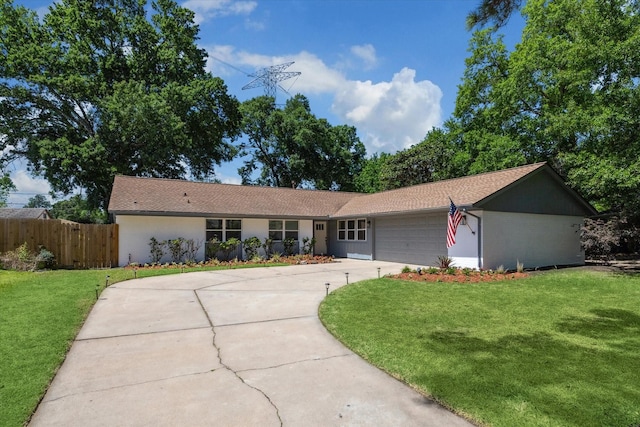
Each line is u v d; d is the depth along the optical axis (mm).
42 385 3771
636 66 14422
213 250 16953
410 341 5160
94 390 3723
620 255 18375
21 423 3066
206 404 3422
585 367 4203
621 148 13906
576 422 3020
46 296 8148
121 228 15344
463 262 13414
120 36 26734
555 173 14602
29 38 24469
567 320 6277
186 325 6168
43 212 45281
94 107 25016
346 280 11078
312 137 38281
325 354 4754
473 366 4234
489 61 24719
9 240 13695
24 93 22969
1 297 8016
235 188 20672
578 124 17125
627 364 4293
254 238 18109
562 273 12211
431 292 8727
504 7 4363
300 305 7629
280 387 3779
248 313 6980
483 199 12484
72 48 24516
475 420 3084
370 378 3988
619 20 16297
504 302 7648
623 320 6285
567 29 19531
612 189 13227
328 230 21984
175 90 25516
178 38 28062
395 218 17031
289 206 19984
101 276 11586
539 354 4633
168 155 26156
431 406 3363
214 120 29188
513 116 23000
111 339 5414
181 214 15883
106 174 24062
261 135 41375
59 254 14180
